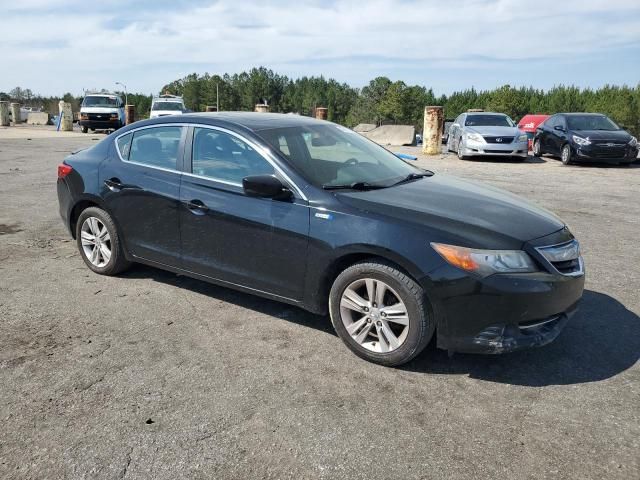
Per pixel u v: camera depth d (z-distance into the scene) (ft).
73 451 8.73
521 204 13.14
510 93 293.64
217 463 8.50
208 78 410.93
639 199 31.14
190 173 14.29
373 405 10.14
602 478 8.25
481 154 51.26
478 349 10.81
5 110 106.22
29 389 10.48
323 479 8.19
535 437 9.25
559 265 11.27
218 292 15.75
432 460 8.63
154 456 8.63
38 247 19.83
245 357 11.93
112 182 15.79
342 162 14.01
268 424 9.50
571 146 48.39
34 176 36.27
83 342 12.48
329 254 11.84
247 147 13.43
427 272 10.75
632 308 14.89
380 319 11.56
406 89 290.15
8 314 13.91
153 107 98.37
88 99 89.61
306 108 393.91
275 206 12.64
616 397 10.52
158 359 11.76
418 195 12.69
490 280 10.49
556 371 11.51
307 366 11.58
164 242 14.93
